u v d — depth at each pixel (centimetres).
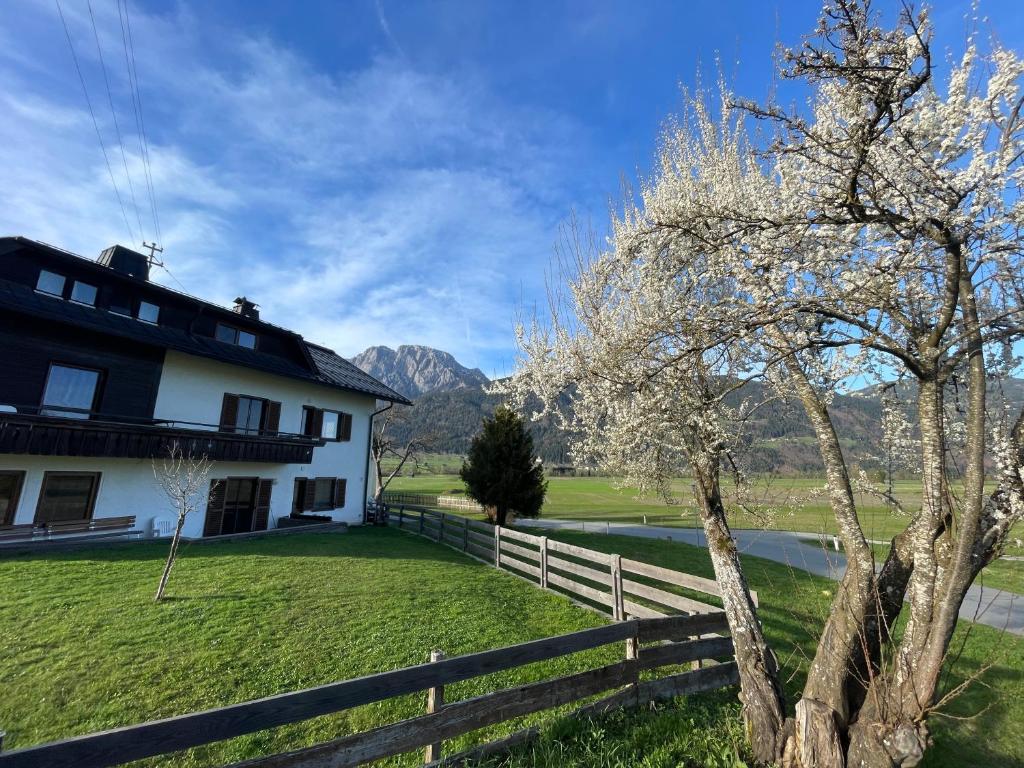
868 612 371
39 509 1197
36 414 1176
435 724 364
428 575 1011
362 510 2186
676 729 436
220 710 283
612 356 495
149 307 1495
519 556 1259
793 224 362
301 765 308
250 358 1706
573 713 440
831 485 410
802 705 371
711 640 549
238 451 1567
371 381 2425
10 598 743
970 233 303
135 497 1367
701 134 625
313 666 563
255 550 1173
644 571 702
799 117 356
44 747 236
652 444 641
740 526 904
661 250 504
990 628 884
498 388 812
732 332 375
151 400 1429
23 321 1188
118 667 543
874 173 325
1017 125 312
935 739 525
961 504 324
